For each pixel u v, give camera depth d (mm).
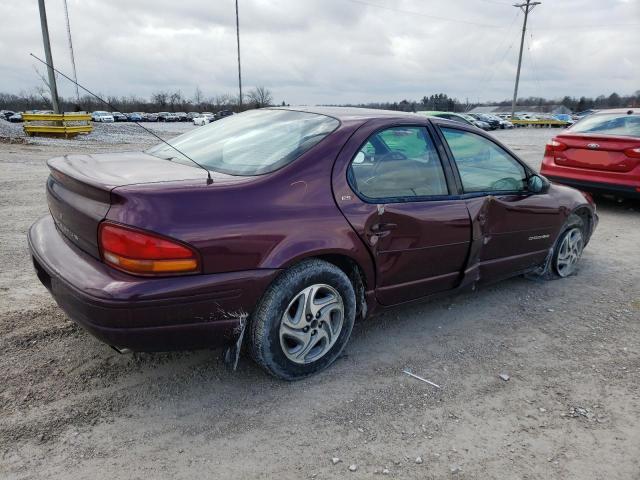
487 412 2768
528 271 4582
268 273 2604
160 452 2344
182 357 3127
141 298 2295
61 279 2482
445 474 2295
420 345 3480
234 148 3174
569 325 3914
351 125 3115
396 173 3227
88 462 2258
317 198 2812
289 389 2875
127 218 2316
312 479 2229
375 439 2506
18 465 2213
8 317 3494
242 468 2273
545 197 4363
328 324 2969
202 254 2408
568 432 2627
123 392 2762
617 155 7520
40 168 11031
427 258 3379
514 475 2309
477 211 3637
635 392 3023
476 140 3818
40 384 2771
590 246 6203
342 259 3004
